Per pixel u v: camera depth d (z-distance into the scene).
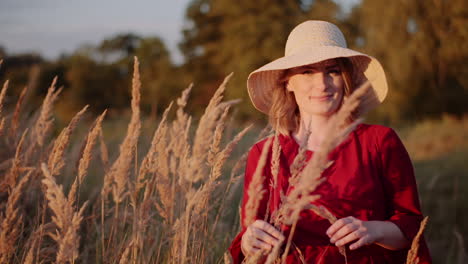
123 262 1.55
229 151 1.45
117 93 33.69
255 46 28.02
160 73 35.34
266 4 29.44
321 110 1.63
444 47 20.30
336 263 1.51
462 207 4.59
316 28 1.74
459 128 15.82
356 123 1.04
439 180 6.10
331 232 1.38
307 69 1.65
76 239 1.29
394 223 1.50
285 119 1.75
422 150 11.92
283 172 1.65
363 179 1.56
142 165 1.65
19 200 2.19
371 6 20.64
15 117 2.31
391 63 20.20
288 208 1.22
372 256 1.52
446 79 21.59
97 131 1.72
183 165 1.53
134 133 1.66
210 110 1.46
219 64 32.88
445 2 20.03
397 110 20.41
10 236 1.40
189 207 1.43
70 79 32.78
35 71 3.08
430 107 20.89
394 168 1.59
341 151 1.60
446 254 3.41
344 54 1.57
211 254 2.07
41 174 2.09
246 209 1.18
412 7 19.98
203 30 37.75
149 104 13.91
